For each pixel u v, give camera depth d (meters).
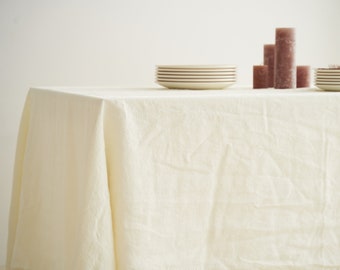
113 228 1.35
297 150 1.48
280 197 1.48
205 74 1.81
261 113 1.45
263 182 1.46
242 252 1.46
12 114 2.60
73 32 2.68
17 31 2.57
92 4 2.70
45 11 2.61
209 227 1.43
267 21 3.10
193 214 1.41
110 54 2.76
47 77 2.65
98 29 2.72
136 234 1.34
